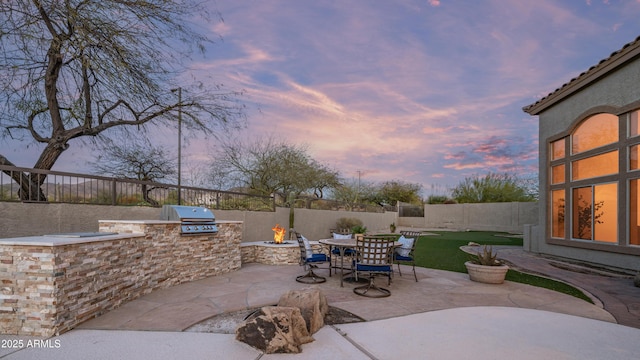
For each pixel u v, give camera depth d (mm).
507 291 5844
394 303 5012
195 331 3744
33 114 8250
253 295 5266
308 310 3791
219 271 7105
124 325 3904
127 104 8703
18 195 6660
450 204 27422
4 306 3582
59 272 3613
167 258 5824
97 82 8461
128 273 4887
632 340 3627
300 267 8125
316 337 3602
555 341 3568
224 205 10766
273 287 5871
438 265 8766
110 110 9094
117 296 4621
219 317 4238
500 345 3441
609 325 4102
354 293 5578
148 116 9086
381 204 35531
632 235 7516
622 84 7691
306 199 15766
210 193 10219
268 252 8648
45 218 6379
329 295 5434
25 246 3584
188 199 9500
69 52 6910
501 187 26391
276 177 17406
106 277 4402
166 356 3078
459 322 4152
